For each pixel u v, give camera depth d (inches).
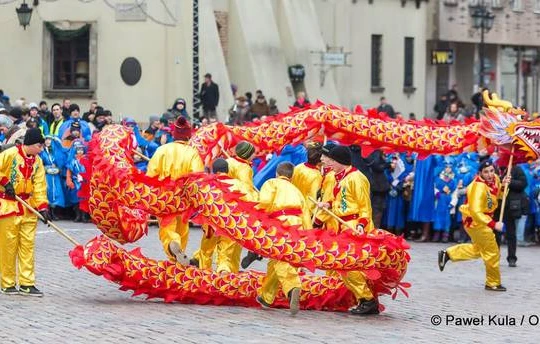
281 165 805.9
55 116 1362.0
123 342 680.4
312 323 757.3
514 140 922.7
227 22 2044.8
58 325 733.3
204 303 822.5
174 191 815.1
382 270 777.6
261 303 811.4
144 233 853.2
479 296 900.0
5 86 1860.2
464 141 922.1
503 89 2763.3
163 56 1859.0
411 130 918.4
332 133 922.7
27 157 846.5
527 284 972.6
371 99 2386.8
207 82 1795.0
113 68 1860.2
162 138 1316.4
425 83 2532.0
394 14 2434.8
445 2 2522.1
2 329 719.1
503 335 729.0
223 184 800.3
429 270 1037.8
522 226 1262.3
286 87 2069.4
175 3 1861.5
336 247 771.4
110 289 882.8
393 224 1288.1
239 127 920.9
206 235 914.1
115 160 823.1
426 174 1261.1
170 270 823.7
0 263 854.5
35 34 1854.1
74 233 1223.5
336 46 2306.8
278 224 783.1
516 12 2711.6
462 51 2664.9
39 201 847.7
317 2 2273.6
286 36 2151.8
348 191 822.5
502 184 1016.2
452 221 1259.8
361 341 697.0
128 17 1852.9
